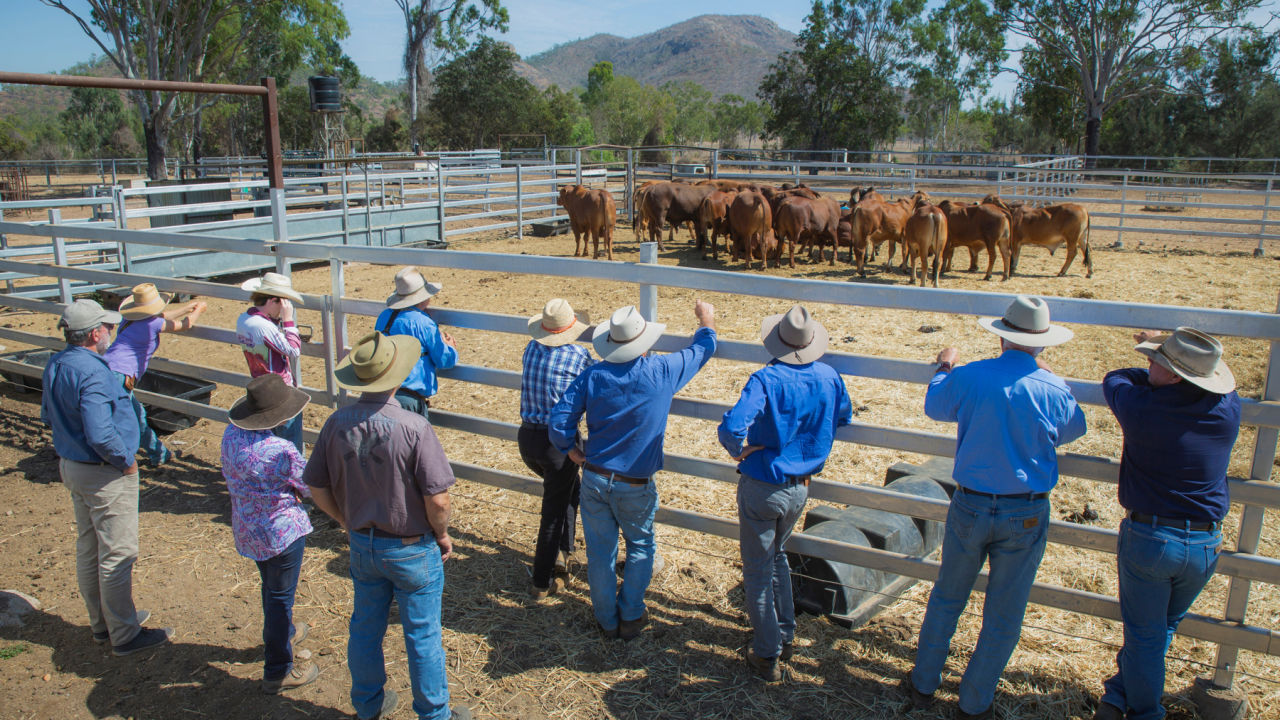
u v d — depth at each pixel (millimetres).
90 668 3666
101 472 3539
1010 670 3451
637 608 3711
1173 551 2811
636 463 3506
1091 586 4070
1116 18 35938
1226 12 35375
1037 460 2908
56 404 3477
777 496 3281
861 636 3752
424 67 48844
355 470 2908
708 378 7344
